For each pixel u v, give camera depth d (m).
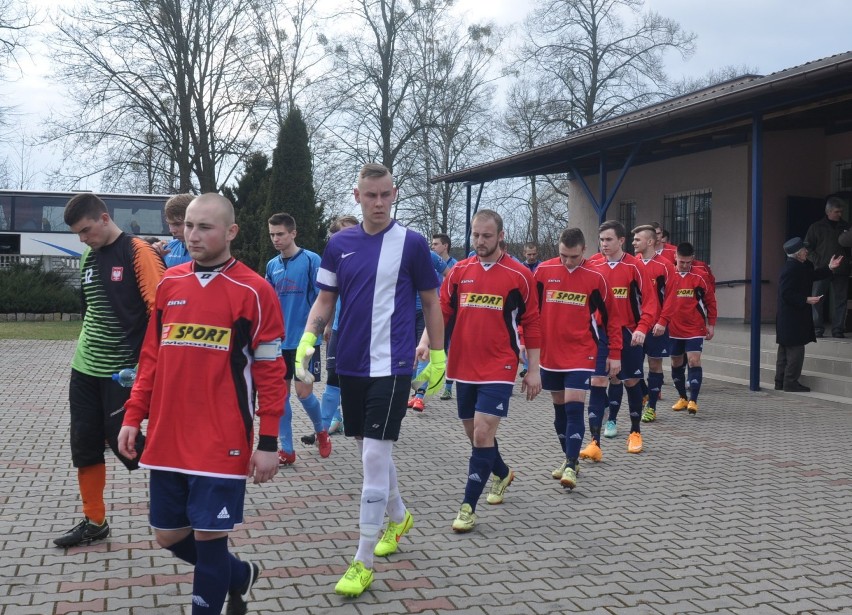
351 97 36.22
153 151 34.16
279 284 7.11
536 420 9.63
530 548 5.02
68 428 8.46
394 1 36.00
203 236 3.42
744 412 10.04
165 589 4.19
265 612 3.95
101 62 32.16
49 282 24.95
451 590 4.30
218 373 3.40
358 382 4.39
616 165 20.11
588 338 6.58
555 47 35.66
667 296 9.07
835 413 9.96
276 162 22.61
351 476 6.68
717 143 16.98
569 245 6.49
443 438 8.44
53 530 5.12
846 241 12.41
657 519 5.70
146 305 4.63
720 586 4.46
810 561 4.89
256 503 5.87
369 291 4.36
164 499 3.39
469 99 37.38
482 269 5.52
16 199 28.70
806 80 9.79
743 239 16.42
